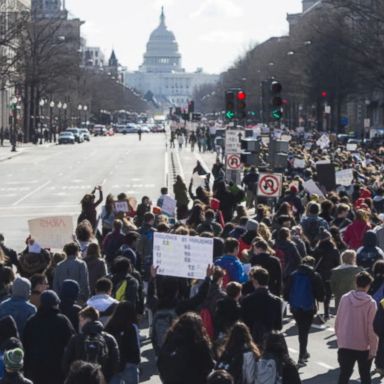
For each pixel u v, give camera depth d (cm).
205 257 2653
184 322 2125
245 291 2852
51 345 2333
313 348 3441
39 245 3294
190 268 2650
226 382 1800
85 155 16738
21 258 3023
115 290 2850
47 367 2333
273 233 4244
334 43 18475
